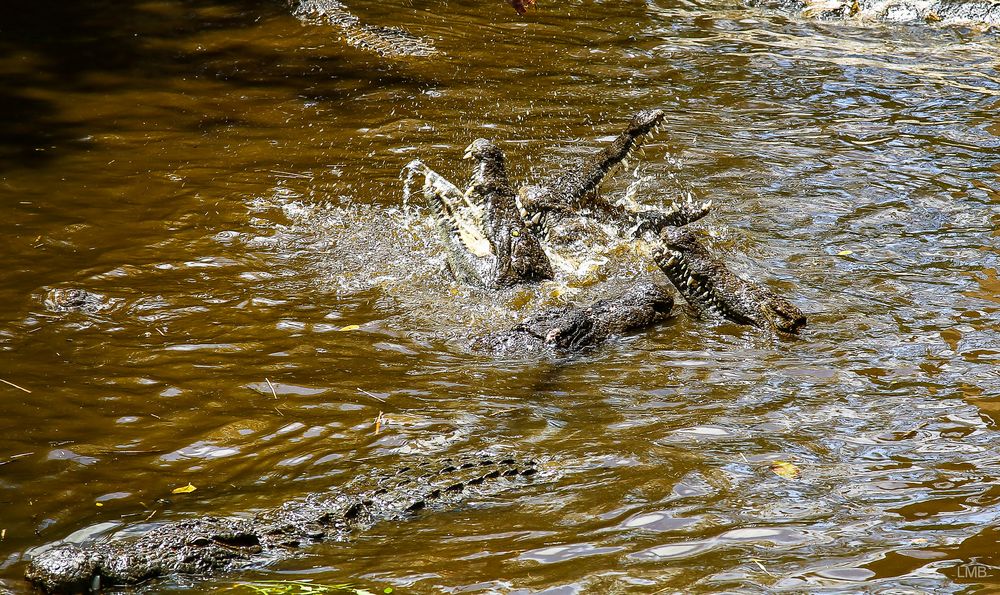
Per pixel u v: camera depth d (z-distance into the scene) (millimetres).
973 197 14297
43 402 9156
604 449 8156
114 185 15133
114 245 12977
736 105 19016
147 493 7684
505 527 6984
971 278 11703
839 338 10375
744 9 27000
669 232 11445
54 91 19844
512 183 15203
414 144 16984
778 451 8078
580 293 11828
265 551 6762
